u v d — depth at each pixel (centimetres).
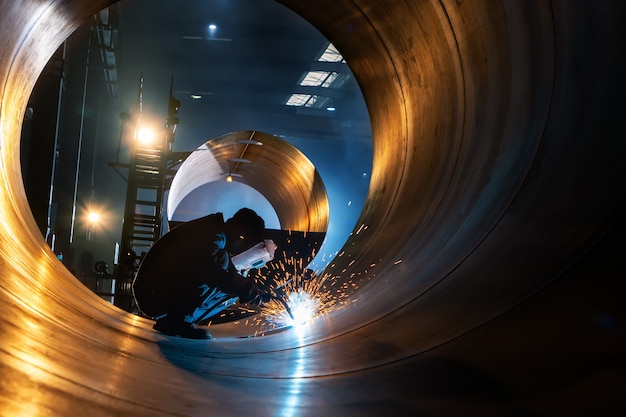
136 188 1838
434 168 790
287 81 3481
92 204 3147
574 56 498
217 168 1989
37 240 728
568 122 483
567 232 404
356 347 456
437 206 697
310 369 423
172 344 534
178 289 566
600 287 334
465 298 442
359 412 316
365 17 966
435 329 419
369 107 1143
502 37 631
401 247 718
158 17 3253
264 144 1697
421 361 372
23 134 1748
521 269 414
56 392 278
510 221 486
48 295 507
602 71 459
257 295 579
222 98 3550
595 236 376
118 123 3481
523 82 586
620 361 270
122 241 1775
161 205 1817
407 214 789
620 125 418
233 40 3331
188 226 566
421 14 805
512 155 561
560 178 455
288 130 3588
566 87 502
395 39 914
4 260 482
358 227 1000
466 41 718
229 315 1077
